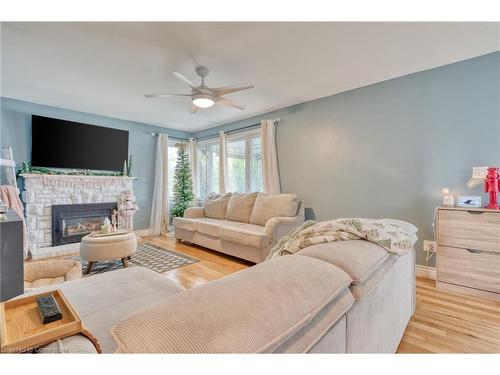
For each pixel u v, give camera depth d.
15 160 3.68
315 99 3.67
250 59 2.50
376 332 1.03
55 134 3.94
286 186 4.07
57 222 3.91
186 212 4.54
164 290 1.45
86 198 4.26
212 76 2.89
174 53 2.38
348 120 3.34
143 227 5.16
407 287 1.61
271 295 0.56
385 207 3.04
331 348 0.67
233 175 5.10
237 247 3.26
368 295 0.92
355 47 2.28
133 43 2.22
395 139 2.95
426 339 1.62
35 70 2.75
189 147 5.84
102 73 2.82
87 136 4.27
